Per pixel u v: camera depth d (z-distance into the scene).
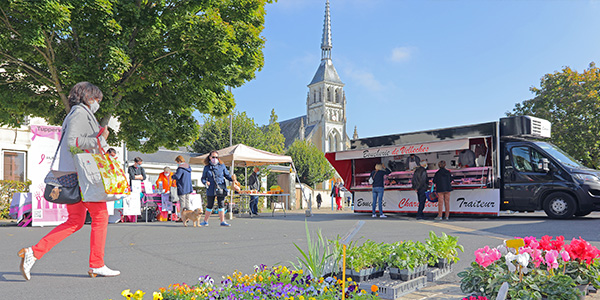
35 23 11.25
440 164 13.27
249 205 17.44
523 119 12.96
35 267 5.32
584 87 27.73
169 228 10.76
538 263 3.57
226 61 14.01
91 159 4.51
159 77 14.60
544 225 10.14
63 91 13.32
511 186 13.03
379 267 4.23
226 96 16.41
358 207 16.97
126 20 13.12
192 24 13.62
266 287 3.36
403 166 16.67
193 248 7.08
